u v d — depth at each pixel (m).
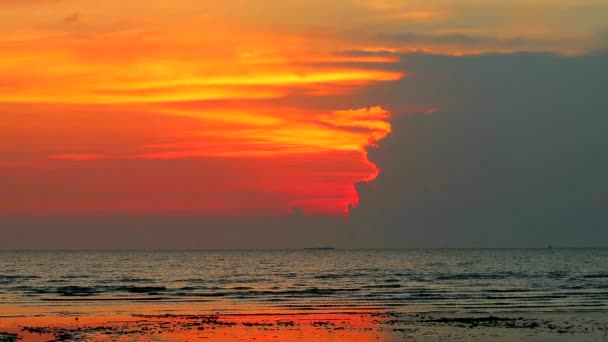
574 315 42.06
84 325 37.34
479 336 33.50
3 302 53.03
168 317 41.56
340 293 61.22
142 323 38.25
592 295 57.12
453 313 43.53
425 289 65.62
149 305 50.28
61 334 33.56
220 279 87.25
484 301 52.09
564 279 82.06
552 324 37.75
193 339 32.28
